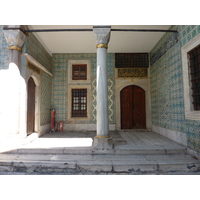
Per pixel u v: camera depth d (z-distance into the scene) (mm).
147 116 6797
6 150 3871
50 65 6785
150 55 6859
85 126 6754
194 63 3744
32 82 5285
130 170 3236
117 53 7008
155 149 3848
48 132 6371
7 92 4328
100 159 3521
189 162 3316
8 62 4430
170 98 4914
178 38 4332
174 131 4648
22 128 4336
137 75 6941
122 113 6906
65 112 6812
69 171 3275
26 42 4477
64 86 6895
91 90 6863
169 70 4965
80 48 6531
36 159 3512
